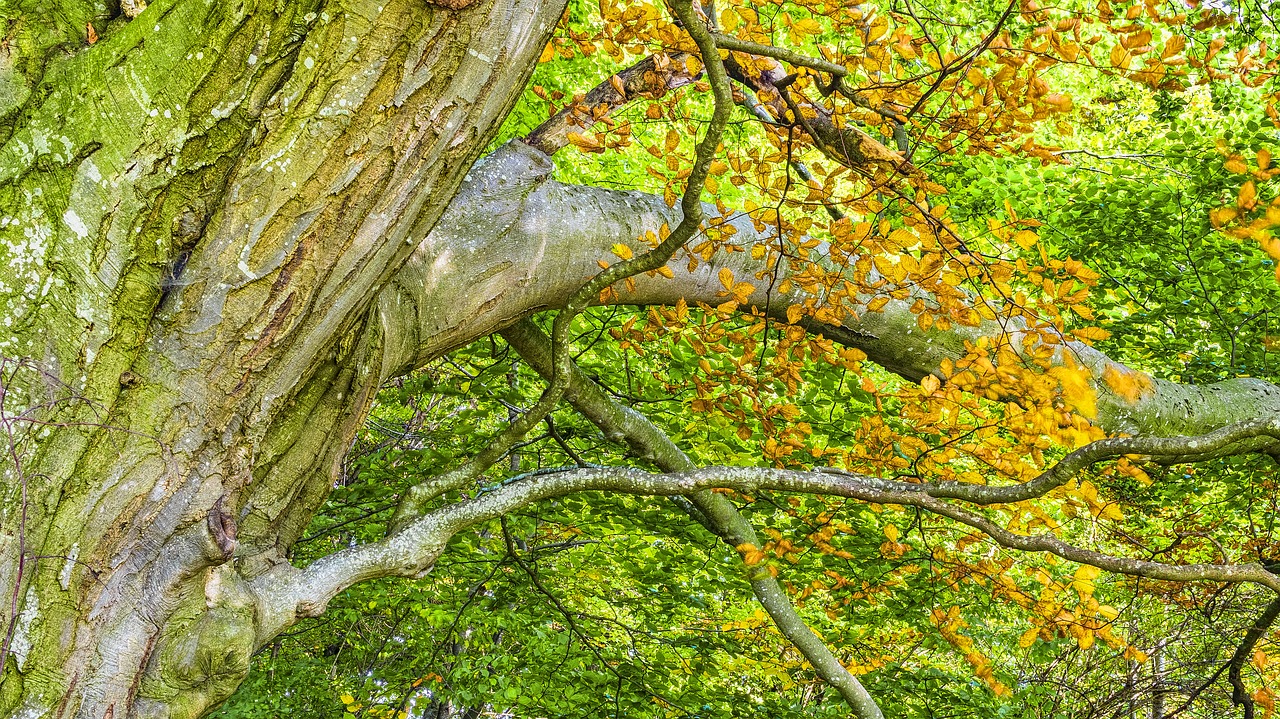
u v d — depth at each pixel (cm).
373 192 151
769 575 342
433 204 167
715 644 541
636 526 482
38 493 151
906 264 275
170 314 151
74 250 144
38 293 145
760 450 435
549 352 327
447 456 470
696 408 370
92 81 139
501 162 248
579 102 262
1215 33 482
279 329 159
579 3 455
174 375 155
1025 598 333
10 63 142
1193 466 503
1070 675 764
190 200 144
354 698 634
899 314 314
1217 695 674
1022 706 545
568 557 565
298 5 133
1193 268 501
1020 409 314
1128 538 398
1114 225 512
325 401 203
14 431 149
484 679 540
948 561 370
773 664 556
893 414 446
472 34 143
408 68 141
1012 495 233
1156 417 331
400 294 216
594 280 242
